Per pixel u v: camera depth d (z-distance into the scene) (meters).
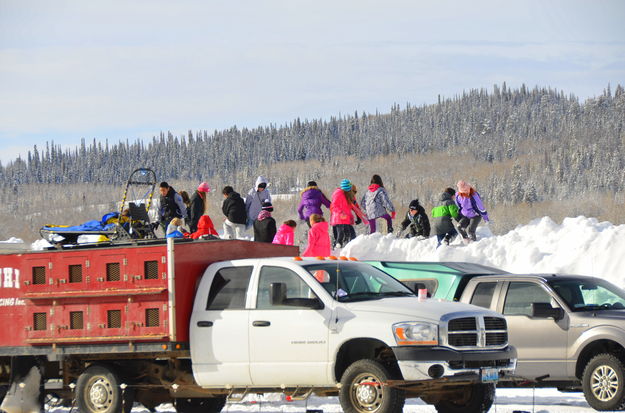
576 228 57.62
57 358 32.97
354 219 65.31
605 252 53.66
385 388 27.78
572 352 34.53
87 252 32.12
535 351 35.25
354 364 28.52
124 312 31.41
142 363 33.03
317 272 30.53
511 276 36.81
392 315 28.44
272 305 30.38
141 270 31.20
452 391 30.70
